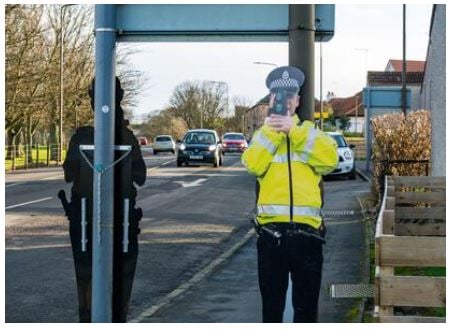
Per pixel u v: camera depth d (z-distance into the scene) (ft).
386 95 81.35
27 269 29.89
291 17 15.51
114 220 15.99
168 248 35.27
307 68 15.42
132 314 22.59
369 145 87.40
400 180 34.45
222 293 25.52
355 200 56.44
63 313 22.67
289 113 14.80
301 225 14.74
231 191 66.85
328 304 23.08
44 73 129.90
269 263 14.92
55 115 148.66
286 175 14.76
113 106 15.60
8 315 22.36
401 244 16.42
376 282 16.28
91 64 148.25
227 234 40.09
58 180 86.69
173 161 130.72
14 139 143.23
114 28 15.64
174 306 23.65
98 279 15.61
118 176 15.98
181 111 260.42
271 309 15.01
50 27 136.87
